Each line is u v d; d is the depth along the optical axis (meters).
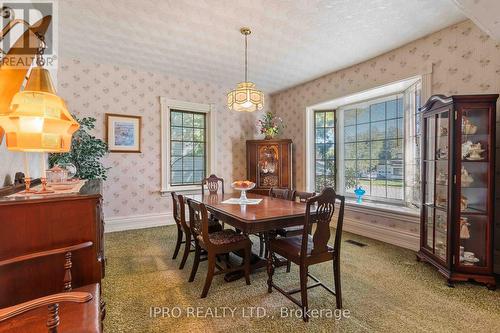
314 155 4.73
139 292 2.13
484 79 2.51
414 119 3.31
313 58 3.59
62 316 1.13
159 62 3.77
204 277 2.41
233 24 2.70
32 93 1.39
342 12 2.47
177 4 2.35
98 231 1.51
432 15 2.52
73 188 1.76
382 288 2.18
